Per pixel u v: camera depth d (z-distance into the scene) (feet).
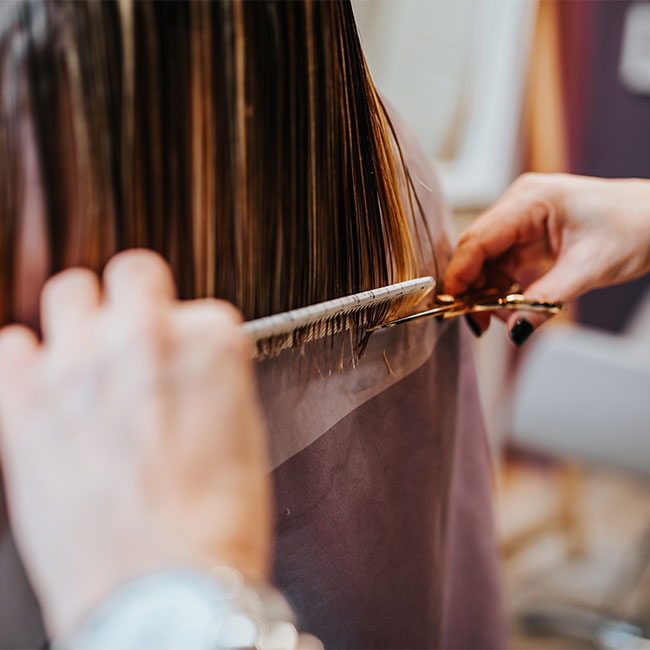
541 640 4.91
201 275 0.87
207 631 0.62
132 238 0.82
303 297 0.99
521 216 1.73
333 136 0.98
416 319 1.28
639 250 1.78
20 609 0.89
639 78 6.37
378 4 4.71
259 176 0.90
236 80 0.86
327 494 1.23
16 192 0.78
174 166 0.84
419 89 5.23
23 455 0.66
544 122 5.95
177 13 0.81
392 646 1.44
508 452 6.77
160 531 0.63
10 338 0.71
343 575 1.30
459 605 1.81
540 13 5.58
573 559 5.82
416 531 1.46
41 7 0.76
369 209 1.07
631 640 4.76
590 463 4.47
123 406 0.65
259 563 0.67
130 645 0.61
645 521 6.32
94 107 0.77
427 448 1.47
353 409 1.25
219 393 0.67
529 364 4.69
